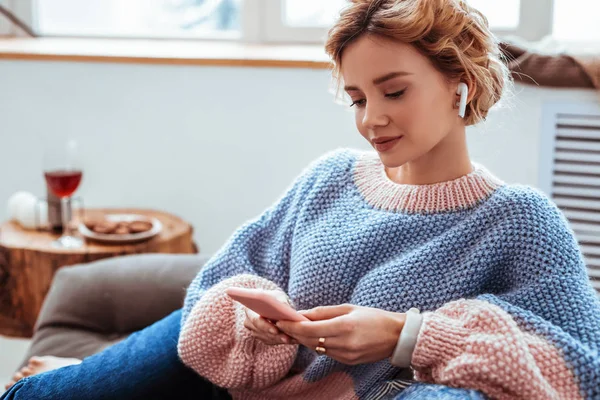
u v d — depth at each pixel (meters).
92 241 1.98
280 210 1.31
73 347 1.50
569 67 2.08
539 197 1.10
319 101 2.32
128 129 2.42
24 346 2.43
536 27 2.32
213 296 1.17
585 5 2.28
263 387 1.19
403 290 1.09
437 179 1.14
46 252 1.91
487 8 2.35
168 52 2.37
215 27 2.60
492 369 0.94
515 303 1.03
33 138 2.44
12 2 2.55
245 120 2.38
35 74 2.39
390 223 1.14
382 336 0.98
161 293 1.58
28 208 2.06
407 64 1.00
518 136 2.19
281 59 2.27
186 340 1.17
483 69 1.04
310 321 0.98
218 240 2.49
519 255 1.06
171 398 1.26
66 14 2.62
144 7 2.60
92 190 2.47
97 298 1.58
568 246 1.06
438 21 0.99
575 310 1.01
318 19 2.52
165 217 2.24
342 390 1.17
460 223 1.11
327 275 1.16
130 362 1.24
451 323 0.99
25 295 1.95
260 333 1.04
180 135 2.41
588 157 2.16
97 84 2.38
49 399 1.17
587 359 0.96
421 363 0.99
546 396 0.93
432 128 1.03
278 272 1.27
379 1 1.00
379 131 1.03
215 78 2.35
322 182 1.26
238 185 2.43
